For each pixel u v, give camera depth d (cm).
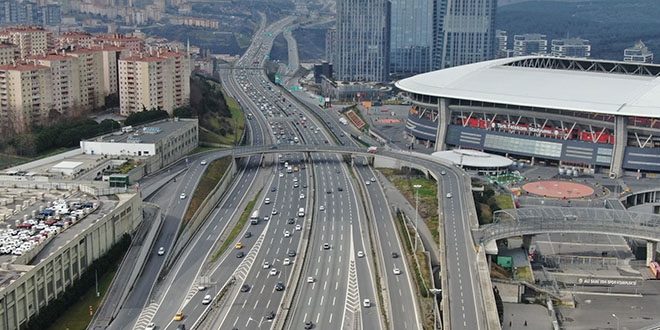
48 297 19388
